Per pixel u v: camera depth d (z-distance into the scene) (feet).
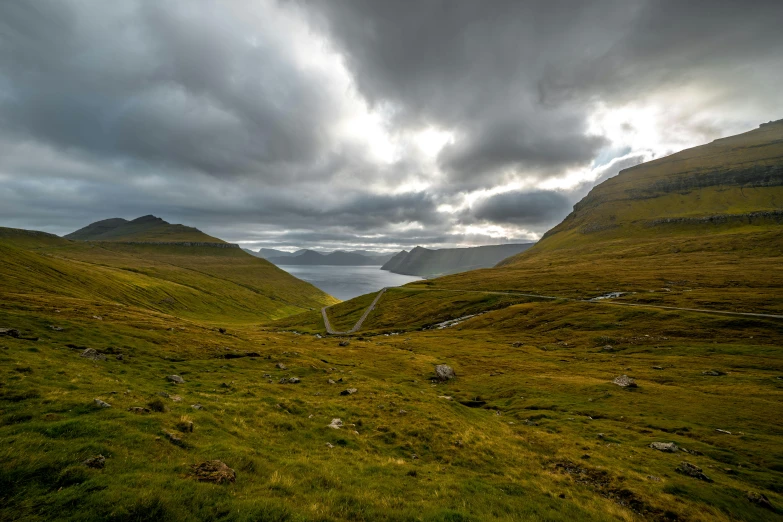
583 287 542.98
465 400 176.14
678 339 286.87
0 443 47.98
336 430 93.91
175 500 42.16
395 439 96.32
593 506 70.79
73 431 55.06
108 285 631.97
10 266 456.45
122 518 37.70
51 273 525.75
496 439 108.99
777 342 255.09
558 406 164.86
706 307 354.33
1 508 36.81
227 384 122.42
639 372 217.77
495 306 513.04
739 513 76.13
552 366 245.24
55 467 44.55
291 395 120.78
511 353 294.66
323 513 46.39
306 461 67.67
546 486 77.25
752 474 97.91
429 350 312.09
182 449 59.52
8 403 64.08
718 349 249.96
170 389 103.86
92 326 172.86
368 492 57.41
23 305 195.00
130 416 65.82
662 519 70.44
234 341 228.22
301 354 219.20
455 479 72.84
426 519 49.67
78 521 36.24
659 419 144.36
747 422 137.39
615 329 335.47
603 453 107.55
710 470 98.78
